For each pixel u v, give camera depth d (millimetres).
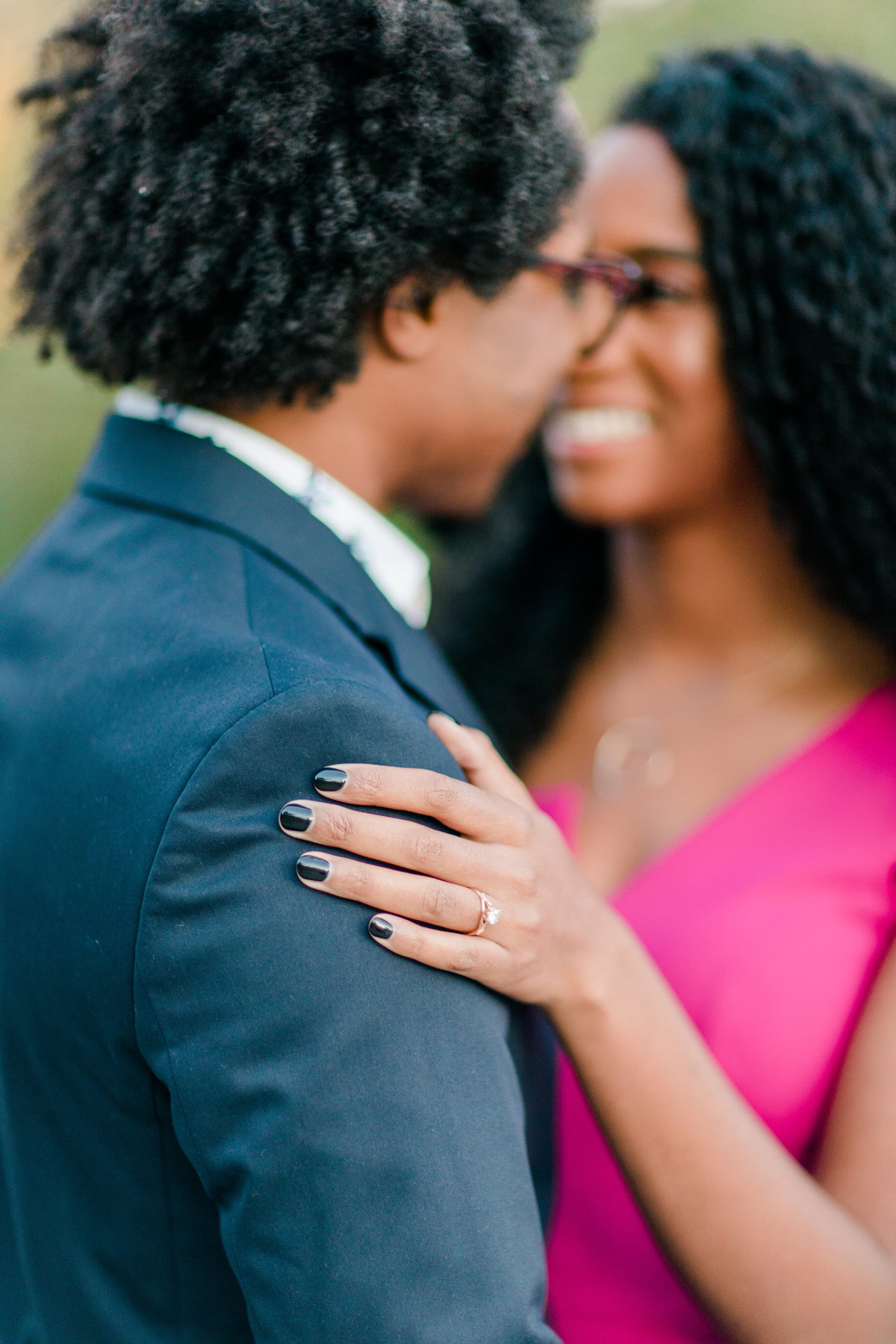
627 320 1395
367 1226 665
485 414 1004
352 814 734
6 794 818
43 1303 828
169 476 899
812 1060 1232
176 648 776
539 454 1811
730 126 1347
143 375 922
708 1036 1264
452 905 755
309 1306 659
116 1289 784
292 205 803
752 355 1377
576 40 948
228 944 675
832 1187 1129
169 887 676
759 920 1293
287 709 714
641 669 1691
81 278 883
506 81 826
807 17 2275
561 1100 1352
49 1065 779
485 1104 734
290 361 861
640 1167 941
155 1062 689
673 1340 1264
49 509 2496
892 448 1338
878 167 1302
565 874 871
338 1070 677
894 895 1302
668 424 1440
